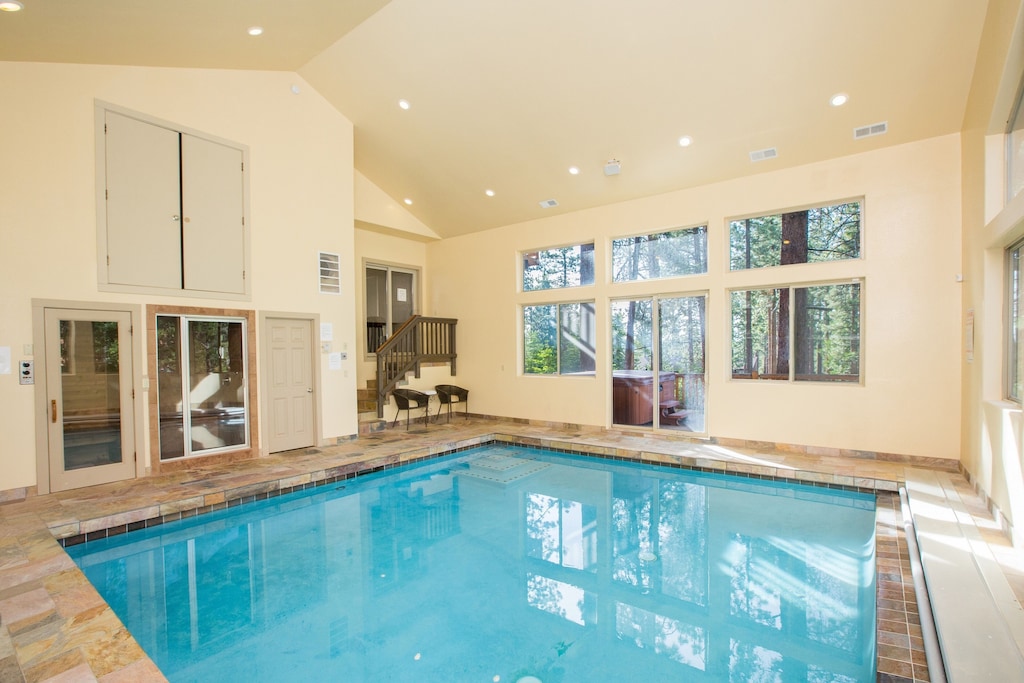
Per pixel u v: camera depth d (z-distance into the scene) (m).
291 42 5.69
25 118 4.84
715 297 6.99
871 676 2.54
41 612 2.80
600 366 8.19
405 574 3.77
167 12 4.33
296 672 2.62
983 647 2.18
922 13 4.34
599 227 8.12
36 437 4.86
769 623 3.05
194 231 5.95
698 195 7.11
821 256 6.25
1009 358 4.19
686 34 4.97
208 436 6.11
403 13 5.45
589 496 5.59
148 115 5.60
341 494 5.73
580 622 3.10
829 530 4.44
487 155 7.53
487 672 2.62
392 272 10.13
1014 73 3.70
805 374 6.41
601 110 6.15
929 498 4.39
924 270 5.59
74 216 5.11
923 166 5.57
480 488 5.95
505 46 5.57
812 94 5.29
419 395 8.71
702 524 4.67
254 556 4.10
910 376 5.68
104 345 5.30
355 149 8.23
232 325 6.33
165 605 3.33
